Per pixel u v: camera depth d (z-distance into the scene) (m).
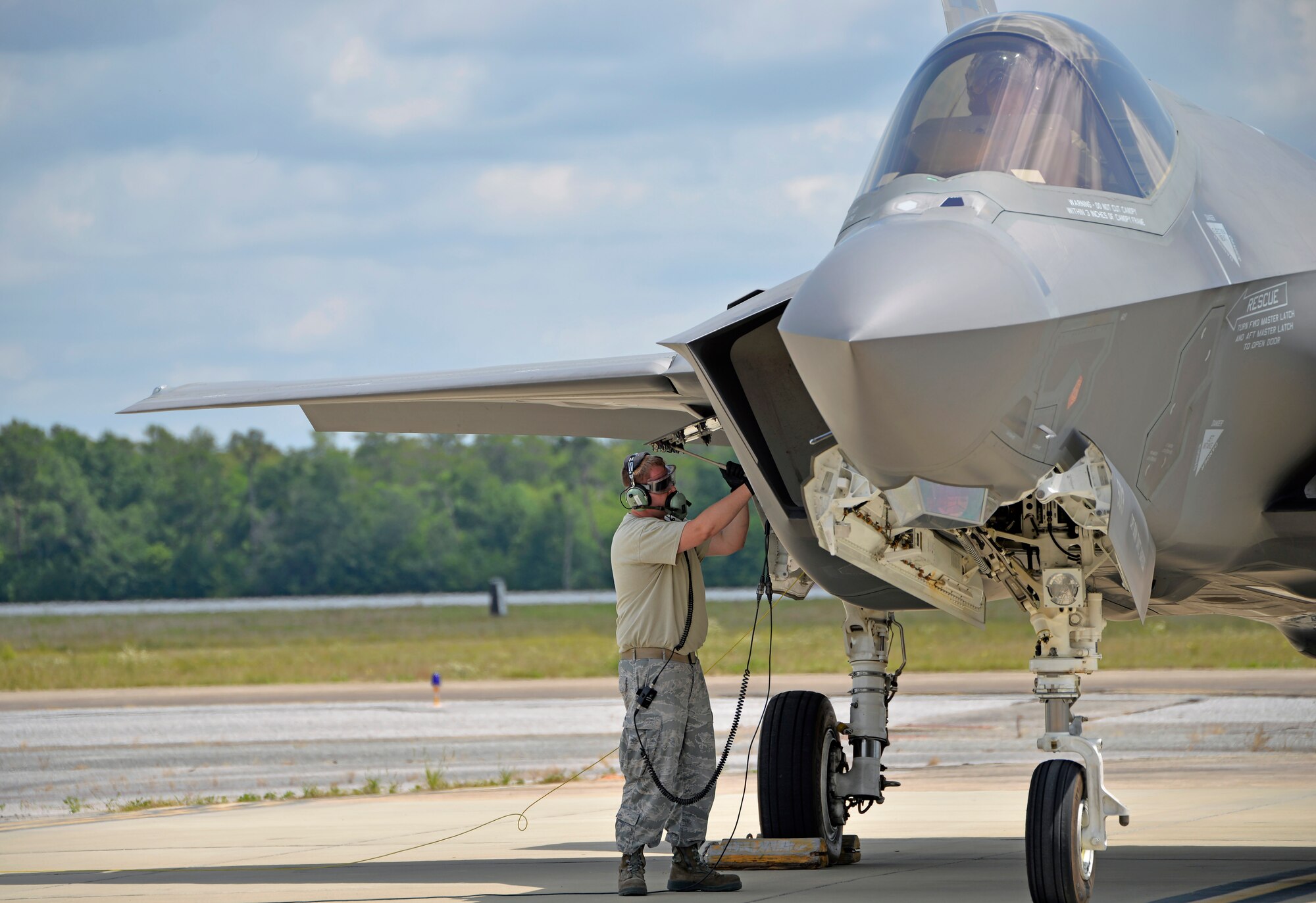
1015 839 31.17
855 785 26.69
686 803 22.83
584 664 129.12
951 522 17.44
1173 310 18.64
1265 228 21.28
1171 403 19.12
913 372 16.09
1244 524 21.28
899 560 20.91
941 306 16.27
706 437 27.19
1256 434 20.72
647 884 25.34
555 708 84.00
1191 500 20.16
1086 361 17.53
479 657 146.00
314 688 108.88
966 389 16.27
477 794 45.72
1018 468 17.28
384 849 31.50
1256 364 20.31
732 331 21.86
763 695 87.88
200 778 54.12
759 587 24.67
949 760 53.12
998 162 18.94
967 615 22.25
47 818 42.16
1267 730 61.28
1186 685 90.06
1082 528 19.05
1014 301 16.58
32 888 25.59
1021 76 19.95
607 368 25.98
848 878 24.70
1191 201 20.41
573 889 24.27
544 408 31.55
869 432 16.73
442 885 25.06
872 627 26.88
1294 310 20.80
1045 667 20.05
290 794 47.50
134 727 77.75
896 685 27.81
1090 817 19.27
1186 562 21.17
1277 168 23.88
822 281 17.11
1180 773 45.88
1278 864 25.58
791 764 26.05
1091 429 17.98
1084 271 17.83
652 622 22.73
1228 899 21.38
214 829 36.22
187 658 156.50
